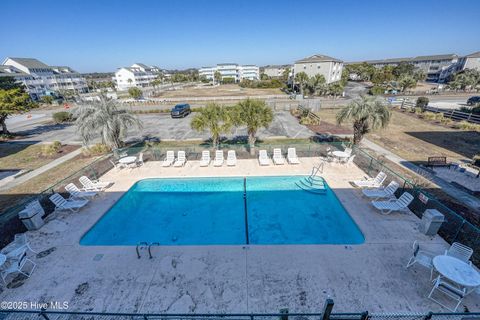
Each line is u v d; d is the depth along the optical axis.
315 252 7.47
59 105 50.62
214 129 14.75
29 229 8.71
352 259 7.15
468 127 21.98
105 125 14.55
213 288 6.30
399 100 35.34
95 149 17.62
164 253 7.60
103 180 12.81
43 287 6.43
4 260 6.40
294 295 6.05
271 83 76.81
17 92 25.36
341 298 5.95
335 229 9.25
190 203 11.24
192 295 6.12
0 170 15.38
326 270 6.78
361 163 13.51
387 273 6.62
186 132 24.06
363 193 10.12
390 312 5.58
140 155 14.67
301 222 9.71
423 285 6.25
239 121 14.54
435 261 6.00
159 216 10.37
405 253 7.32
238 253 7.52
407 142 18.69
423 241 7.76
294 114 30.59
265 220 9.91
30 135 25.02
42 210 9.08
